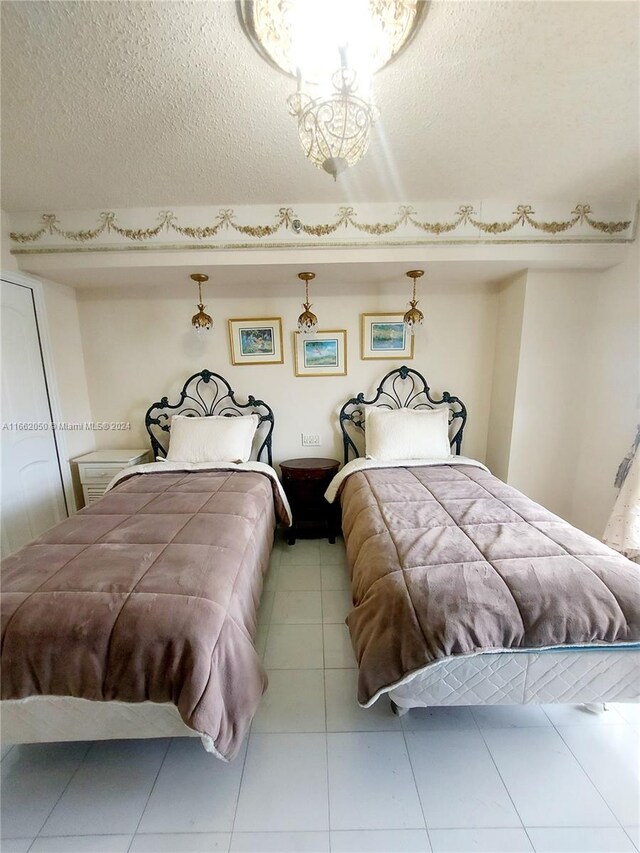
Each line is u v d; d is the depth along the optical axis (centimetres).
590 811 106
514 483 263
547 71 118
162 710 108
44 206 206
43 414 242
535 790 111
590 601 113
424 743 126
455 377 288
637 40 107
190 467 243
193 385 286
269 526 214
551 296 241
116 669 101
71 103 127
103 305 276
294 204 211
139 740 129
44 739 110
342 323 280
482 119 141
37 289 235
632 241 215
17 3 94
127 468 243
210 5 94
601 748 124
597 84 123
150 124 138
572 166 176
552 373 249
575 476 261
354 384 288
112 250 214
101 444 292
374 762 120
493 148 161
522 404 254
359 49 94
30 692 101
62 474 258
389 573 128
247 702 111
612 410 231
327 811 106
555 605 112
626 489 199
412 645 110
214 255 216
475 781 114
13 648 101
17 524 222
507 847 98
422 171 179
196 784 114
